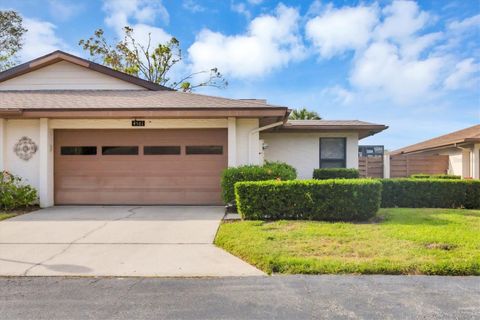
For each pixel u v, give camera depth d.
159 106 9.20
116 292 3.74
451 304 3.37
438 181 9.44
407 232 5.95
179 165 9.95
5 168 9.60
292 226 6.59
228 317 3.13
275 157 13.93
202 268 4.48
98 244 5.64
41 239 5.96
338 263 4.38
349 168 13.16
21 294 3.69
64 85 12.07
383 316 3.13
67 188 9.95
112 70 12.02
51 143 9.83
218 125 9.85
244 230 6.27
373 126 13.32
